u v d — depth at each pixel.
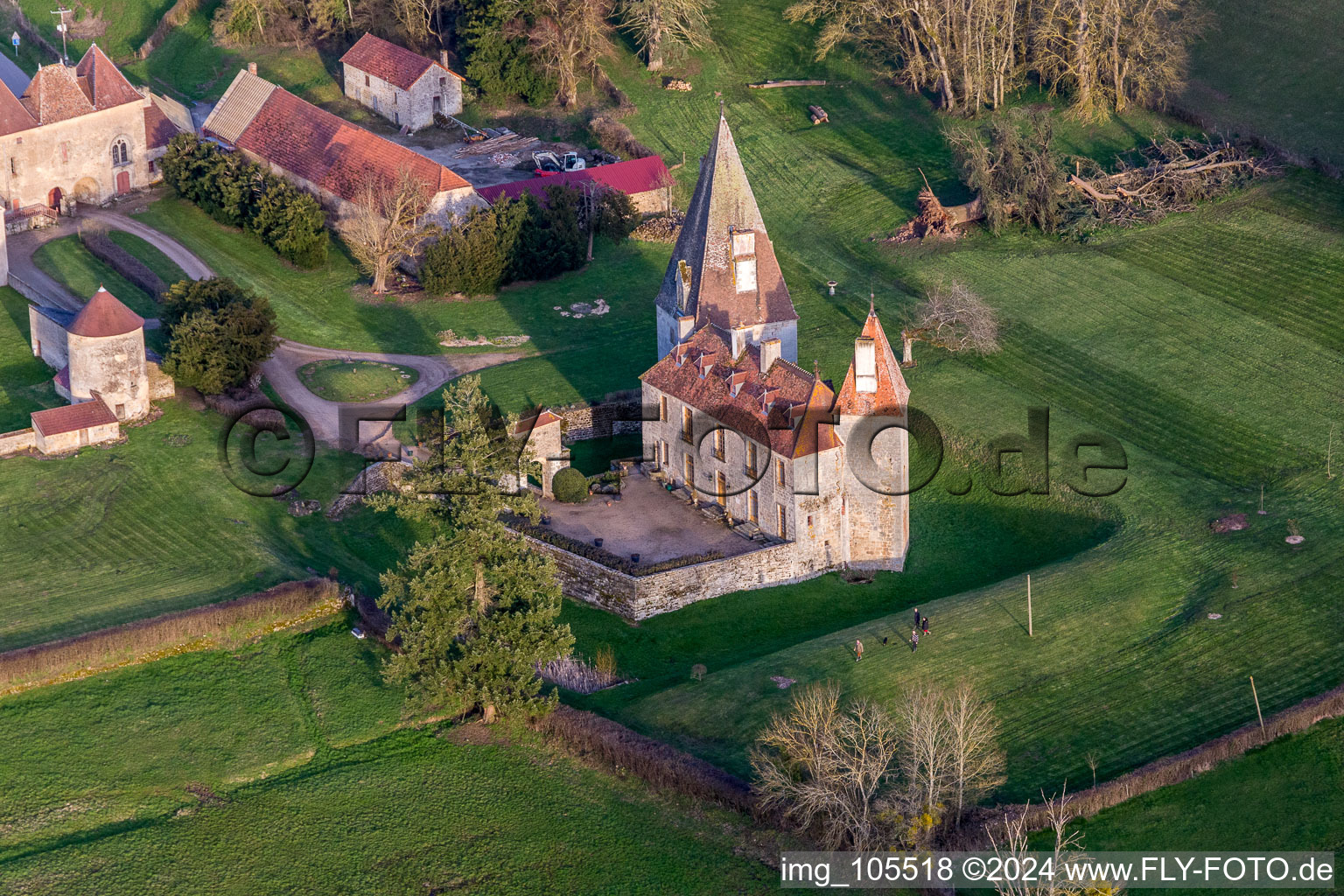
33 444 102.00
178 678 83.25
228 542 93.50
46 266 123.56
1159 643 84.50
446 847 73.38
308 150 133.12
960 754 70.00
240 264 126.19
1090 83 140.38
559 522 94.81
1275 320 115.31
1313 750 77.12
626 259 128.62
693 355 97.19
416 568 79.44
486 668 79.00
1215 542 92.94
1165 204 130.12
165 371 105.94
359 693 82.69
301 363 112.50
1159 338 114.19
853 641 85.06
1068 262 124.62
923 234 129.50
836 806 71.38
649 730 79.12
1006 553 95.50
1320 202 127.31
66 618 86.12
